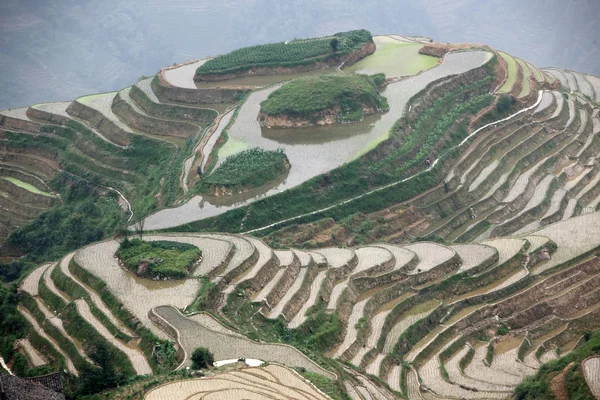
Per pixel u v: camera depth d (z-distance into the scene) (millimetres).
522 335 168250
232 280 158375
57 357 142250
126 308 147000
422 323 164250
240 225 188750
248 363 127750
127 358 135000
